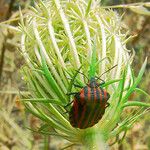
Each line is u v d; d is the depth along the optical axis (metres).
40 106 0.09
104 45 0.09
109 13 0.10
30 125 0.16
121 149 0.16
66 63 0.09
